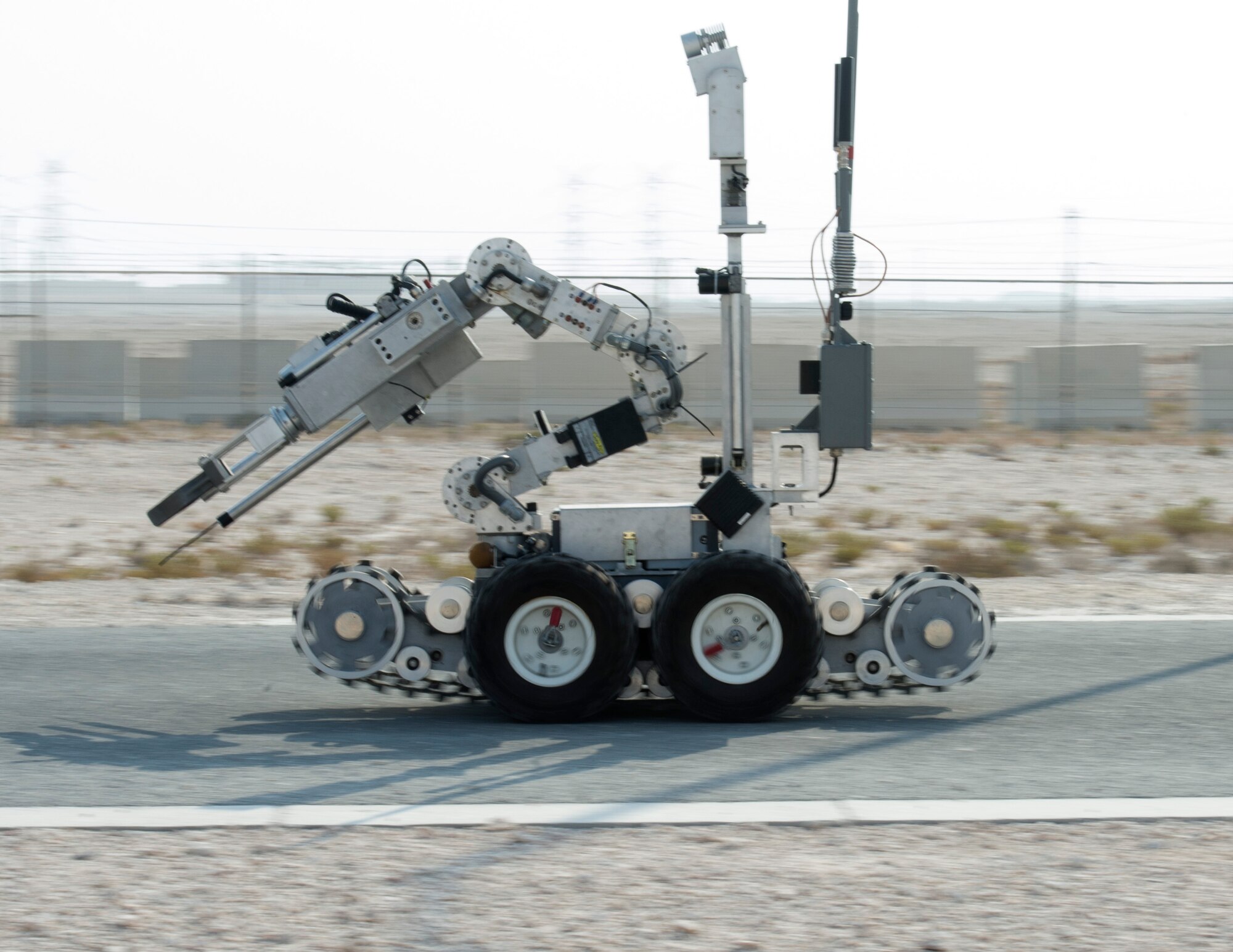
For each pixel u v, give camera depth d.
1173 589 16.19
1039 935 5.68
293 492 26.50
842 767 8.27
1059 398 35.41
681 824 7.06
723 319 9.90
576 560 9.34
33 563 18.34
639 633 9.69
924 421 35.84
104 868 6.47
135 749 8.89
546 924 5.80
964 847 6.71
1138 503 25.61
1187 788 7.79
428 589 16.36
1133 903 6.00
